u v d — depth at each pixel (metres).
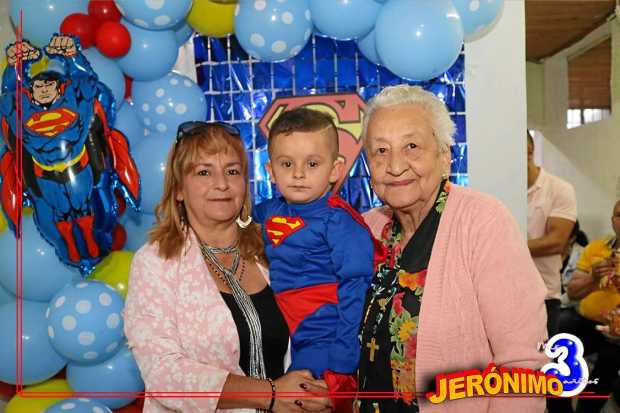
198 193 1.65
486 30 2.70
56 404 2.20
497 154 2.91
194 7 2.58
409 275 1.45
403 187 1.46
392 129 1.47
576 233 3.73
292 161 1.75
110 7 2.45
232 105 2.98
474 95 2.91
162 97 2.58
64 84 2.20
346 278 1.66
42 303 2.35
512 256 1.34
